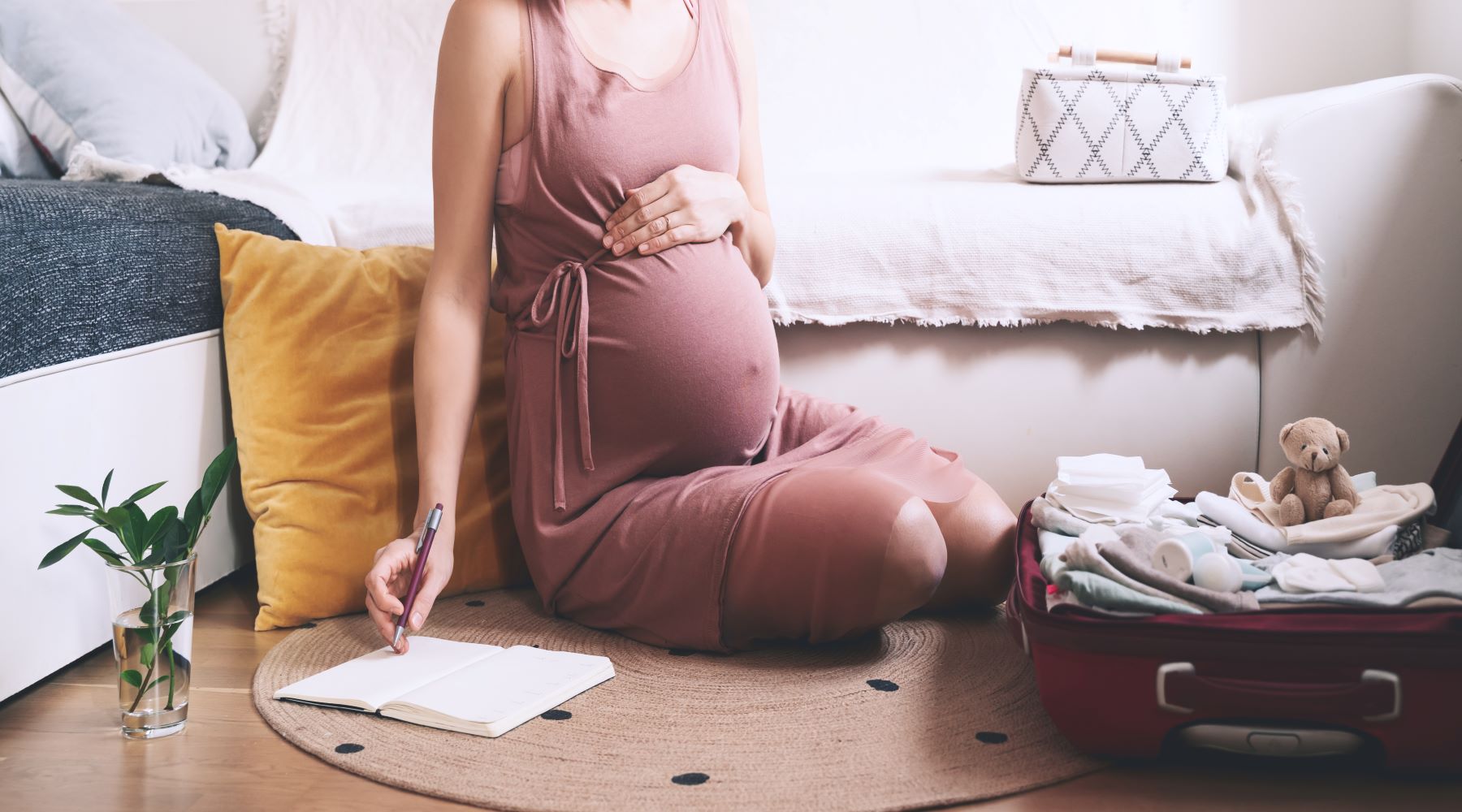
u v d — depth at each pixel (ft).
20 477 4.12
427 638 4.68
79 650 4.47
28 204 4.46
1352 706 3.43
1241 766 3.72
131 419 4.73
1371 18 8.04
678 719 3.98
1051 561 3.90
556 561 4.80
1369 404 5.99
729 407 4.78
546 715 4.01
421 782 3.55
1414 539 4.27
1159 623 3.49
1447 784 3.57
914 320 5.98
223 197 5.81
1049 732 3.90
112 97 6.93
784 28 8.23
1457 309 5.90
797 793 3.45
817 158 8.20
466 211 4.82
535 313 4.84
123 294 4.71
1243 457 6.05
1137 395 6.02
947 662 4.52
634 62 4.83
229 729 4.01
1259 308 5.90
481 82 4.68
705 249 4.83
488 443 5.40
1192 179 6.32
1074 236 5.91
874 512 4.23
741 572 4.34
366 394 5.22
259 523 5.05
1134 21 8.12
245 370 5.17
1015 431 6.07
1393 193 5.89
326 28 8.30
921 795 3.44
